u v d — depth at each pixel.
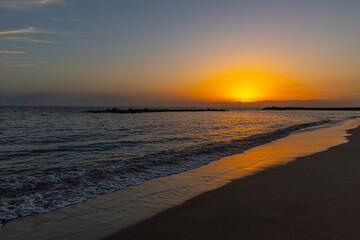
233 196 6.07
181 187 7.07
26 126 33.09
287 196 5.90
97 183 7.63
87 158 12.05
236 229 4.31
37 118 55.84
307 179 7.36
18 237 4.33
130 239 4.16
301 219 4.58
